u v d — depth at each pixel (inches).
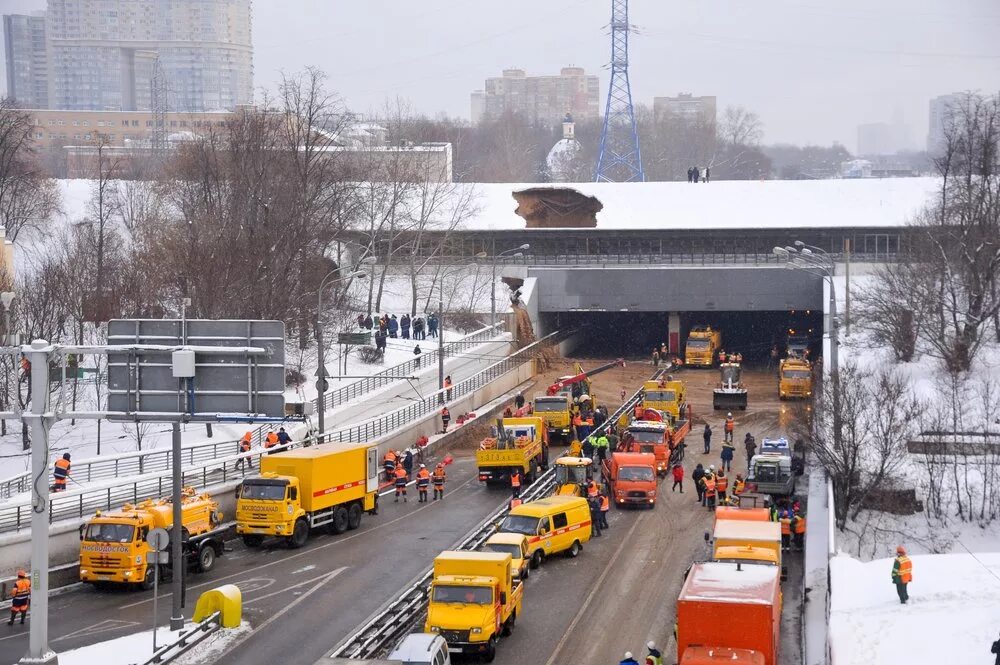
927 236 3454.7
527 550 1855.3
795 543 2009.1
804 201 5022.1
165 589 1769.2
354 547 2023.9
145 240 3887.8
